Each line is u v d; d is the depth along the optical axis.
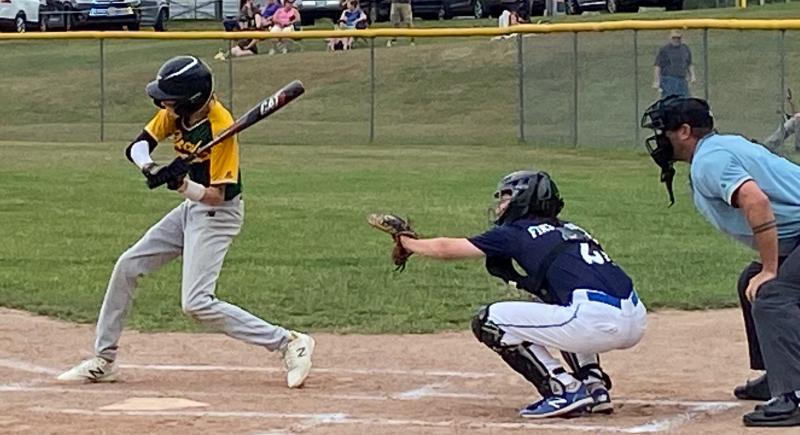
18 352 8.94
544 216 6.69
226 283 11.41
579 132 25.19
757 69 23.86
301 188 18.81
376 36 25.02
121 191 18.38
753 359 7.12
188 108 7.34
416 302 10.66
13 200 17.39
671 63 22.81
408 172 21.05
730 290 11.19
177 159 7.45
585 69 25.23
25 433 6.37
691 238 14.01
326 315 10.19
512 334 6.58
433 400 7.29
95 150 25.09
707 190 6.30
